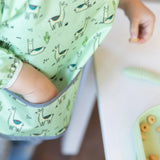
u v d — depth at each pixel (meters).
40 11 0.38
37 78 0.47
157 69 0.64
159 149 0.50
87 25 0.48
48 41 0.44
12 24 0.39
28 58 0.46
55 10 0.40
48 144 1.13
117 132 0.51
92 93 0.78
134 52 0.66
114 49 0.66
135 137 0.48
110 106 0.55
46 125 0.55
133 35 0.64
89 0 0.43
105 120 0.53
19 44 0.43
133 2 0.65
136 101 0.56
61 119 0.57
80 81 0.61
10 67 0.43
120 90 0.58
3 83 0.44
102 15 0.48
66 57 0.52
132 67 0.62
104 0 0.46
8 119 0.53
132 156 0.49
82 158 1.14
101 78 0.60
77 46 0.52
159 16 0.76
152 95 0.58
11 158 0.97
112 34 0.68
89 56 0.53
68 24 0.44
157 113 0.52
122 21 0.71
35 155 1.10
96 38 0.53
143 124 0.51
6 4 0.37
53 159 1.11
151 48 0.67
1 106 0.52
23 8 0.38
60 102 0.52
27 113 0.51
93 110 1.25
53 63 0.50
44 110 0.51
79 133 0.99
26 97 0.49
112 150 0.49
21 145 0.93
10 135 0.58
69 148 1.08
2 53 0.42
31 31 0.41
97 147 1.17
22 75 0.45
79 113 0.87
